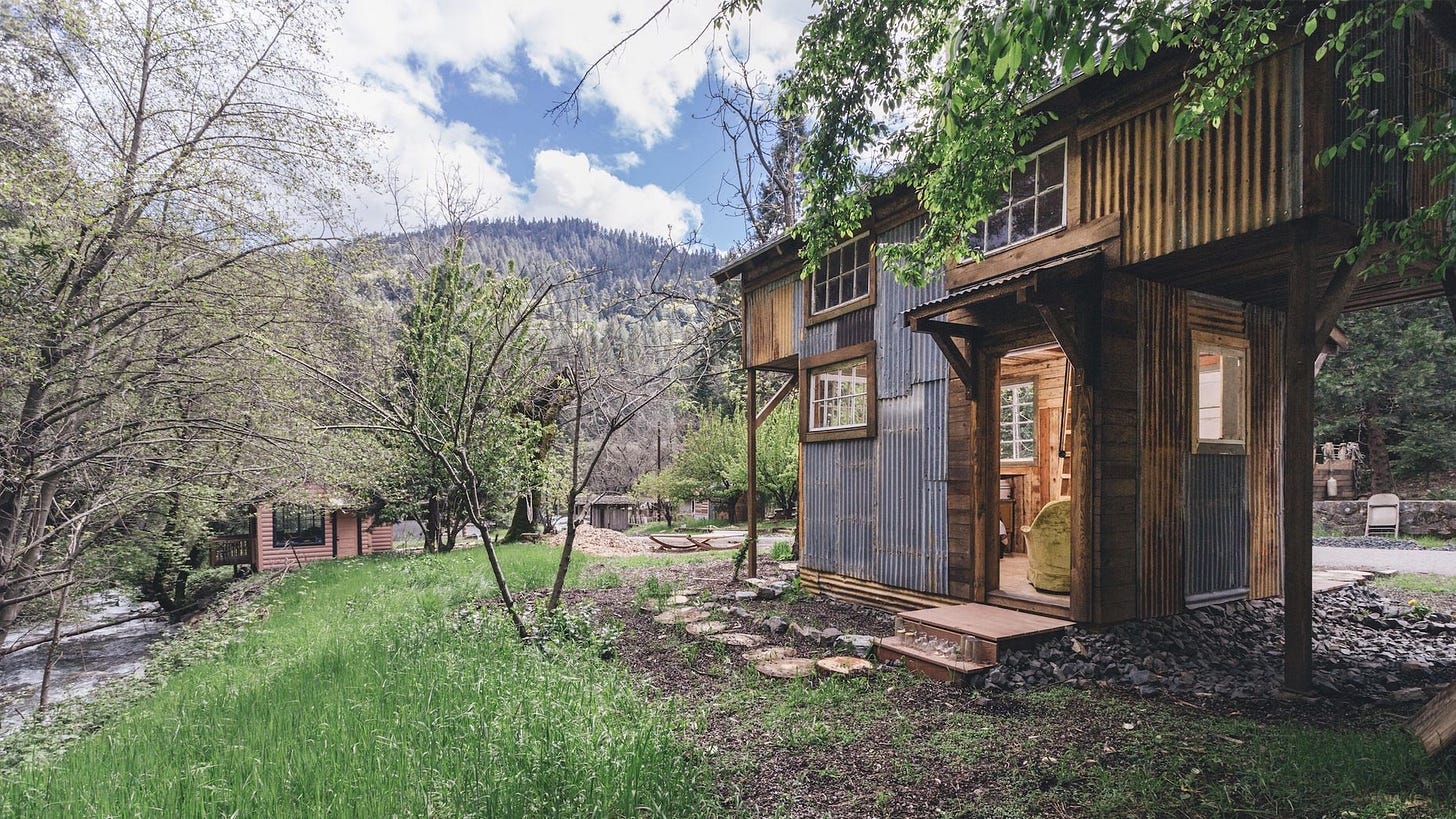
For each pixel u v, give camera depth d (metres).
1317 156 4.00
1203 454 5.85
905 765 3.33
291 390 8.23
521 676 4.54
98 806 3.07
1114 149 5.32
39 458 6.86
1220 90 4.06
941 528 6.61
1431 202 4.96
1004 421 9.70
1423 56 4.91
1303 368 4.16
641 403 6.71
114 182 6.39
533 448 15.41
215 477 8.84
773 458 21.30
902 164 5.85
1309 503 4.10
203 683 5.80
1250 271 5.30
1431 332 13.66
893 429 7.25
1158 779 2.99
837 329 8.18
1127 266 5.16
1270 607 6.14
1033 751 3.42
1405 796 2.68
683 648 5.71
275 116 7.25
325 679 4.80
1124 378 5.32
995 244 6.37
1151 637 5.10
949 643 5.10
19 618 8.89
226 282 7.49
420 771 3.09
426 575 10.84
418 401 6.42
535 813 2.74
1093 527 5.16
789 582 8.74
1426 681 4.40
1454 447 14.49
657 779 3.06
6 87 6.25
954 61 3.57
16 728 6.34
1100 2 2.73
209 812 2.91
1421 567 8.95
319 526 21.84
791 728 3.87
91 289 6.76
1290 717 3.72
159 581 13.28
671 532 24.14
